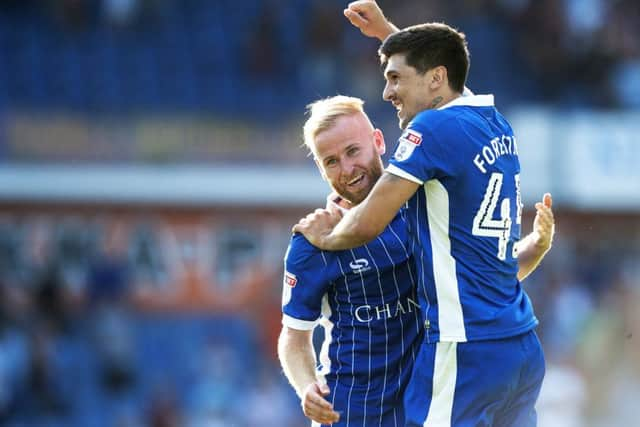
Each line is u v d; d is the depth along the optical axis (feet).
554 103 217.77
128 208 180.04
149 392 172.86
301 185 184.65
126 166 180.96
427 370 53.52
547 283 183.62
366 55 211.41
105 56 208.44
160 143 183.11
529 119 191.62
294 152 186.80
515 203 55.06
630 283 179.42
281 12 220.23
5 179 176.65
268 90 208.64
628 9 232.94
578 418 149.38
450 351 52.95
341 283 57.82
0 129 178.40
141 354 177.27
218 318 181.37
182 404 172.24
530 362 54.13
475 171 53.16
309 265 57.88
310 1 222.07
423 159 52.44
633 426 154.30
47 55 205.87
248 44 213.25
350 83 209.56
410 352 57.62
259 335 180.65
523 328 53.93
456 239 53.16
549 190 189.78
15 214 177.27
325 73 210.59
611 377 157.99
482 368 52.85
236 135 186.09
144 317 179.83
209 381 170.91
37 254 176.96
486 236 53.42
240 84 208.64
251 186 183.32
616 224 191.62
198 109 197.88
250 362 178.50
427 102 54.90
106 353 173.99
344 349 58.44
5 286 174.29
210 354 172.35
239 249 182.50
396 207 52.80
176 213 181.37
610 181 191.11
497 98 217.15
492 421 54.24
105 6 215.31
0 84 198.90
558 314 176.24
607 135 191.83
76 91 201.16
